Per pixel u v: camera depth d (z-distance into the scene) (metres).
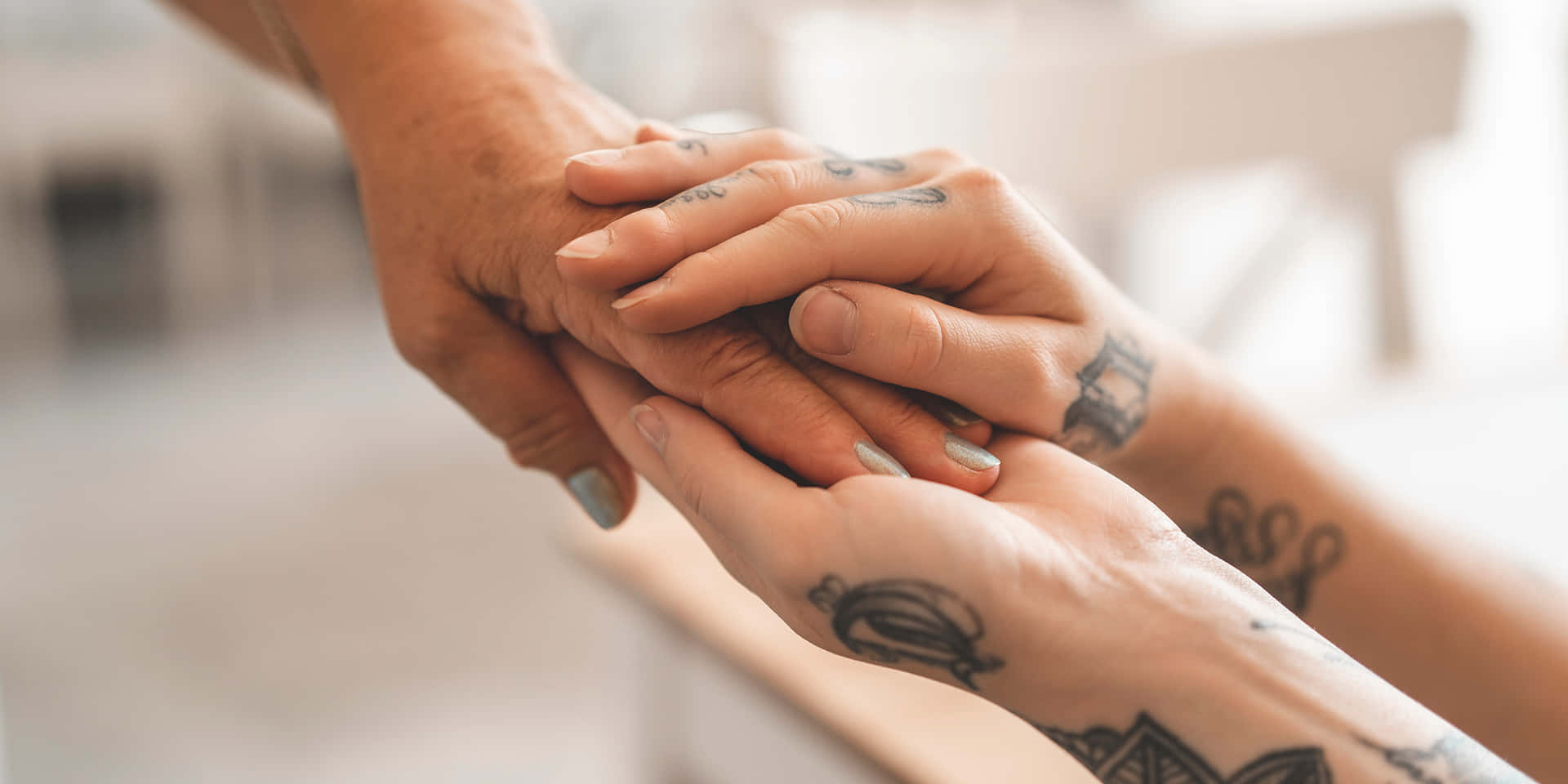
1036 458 0.60
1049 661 0.56
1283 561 0.71
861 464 0.59
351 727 1.33
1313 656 0.56
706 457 0.59
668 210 0.60
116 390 2.50
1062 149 1.74
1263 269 1.77
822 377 0.61
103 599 1.65
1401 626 0.70
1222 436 0.69
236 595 1.66
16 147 2.62
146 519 1.92
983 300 0.62
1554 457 0.92
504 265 0.64
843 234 0.59
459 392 0.67
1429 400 1.11
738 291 0.59
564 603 1.65
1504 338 1.79
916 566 0.56
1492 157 2.32
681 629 0.83
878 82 1.92
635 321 0.59
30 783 1.21
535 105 0.65
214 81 2.78
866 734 0.72
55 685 1.42
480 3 0.68
